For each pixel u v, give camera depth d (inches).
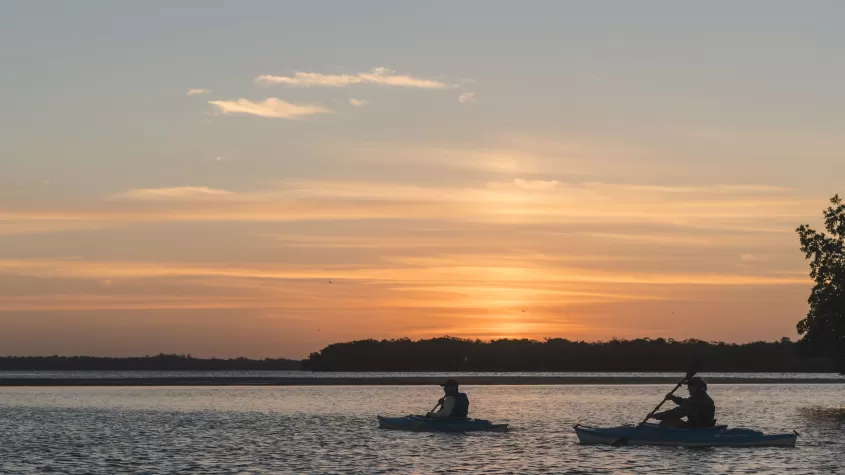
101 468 1059.3
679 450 1218.0
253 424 1699.1
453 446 1280.8
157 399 2736.2
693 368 1295.5
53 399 2741.1
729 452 1190.3
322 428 1596.9
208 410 2165.4
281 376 6786.4
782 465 1075.9
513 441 1352.1
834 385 4151.1
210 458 1151.6
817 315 2316.7
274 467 1066.1
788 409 2222.0
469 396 2982.3
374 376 6594.5
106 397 2871.6
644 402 2566.4
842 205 2381.9
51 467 1068.5
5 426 1665.8
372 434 1469.0
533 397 2915.8
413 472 1026.1
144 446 1299.2
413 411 2130.9
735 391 3427.7
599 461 1111.0
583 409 2230.6
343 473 1018.7
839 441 1338.6
